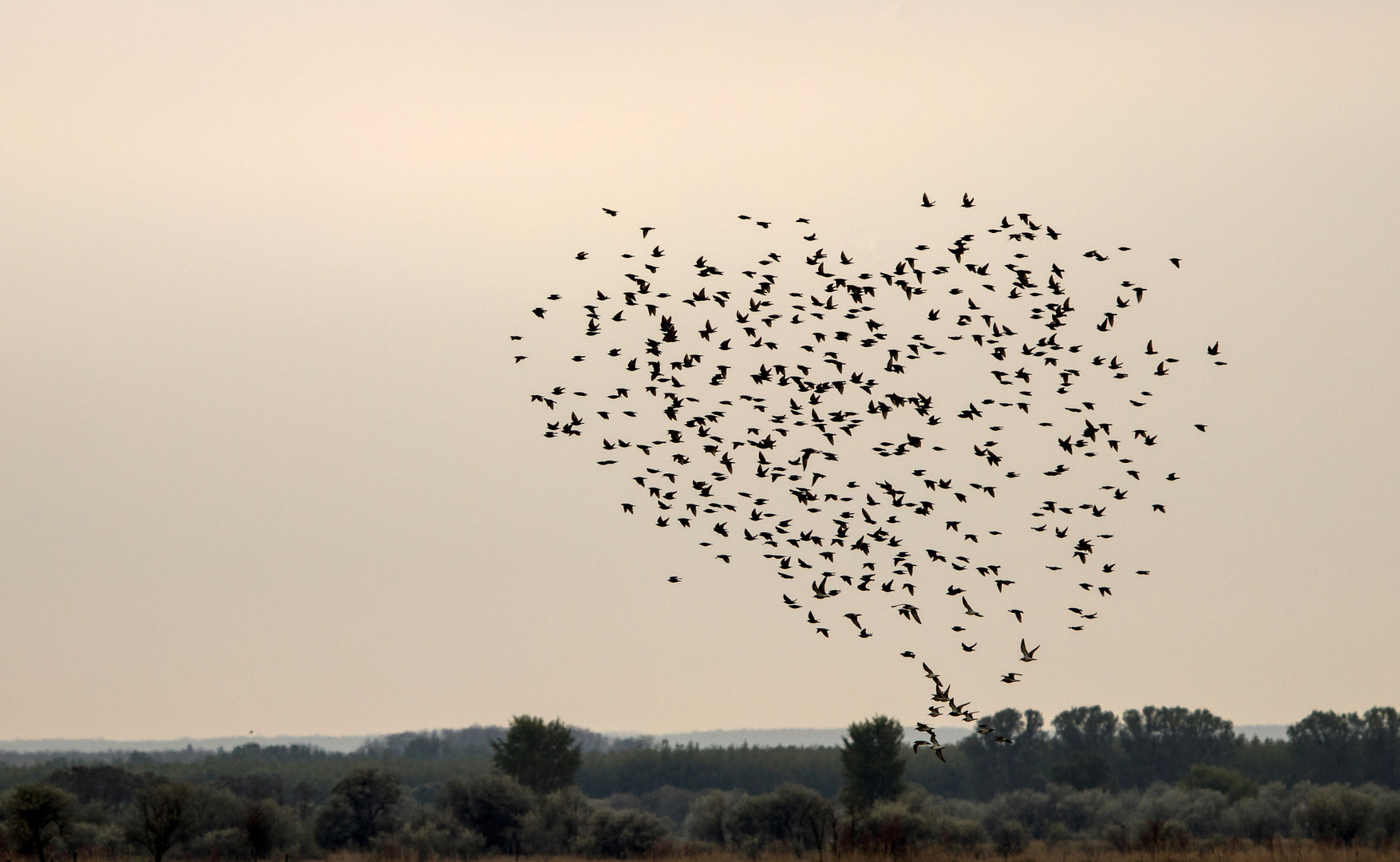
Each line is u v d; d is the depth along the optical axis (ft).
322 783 494.18
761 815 281.95
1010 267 113.50
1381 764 484.33
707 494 124.26
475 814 293.02
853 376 119.55
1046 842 308.40
